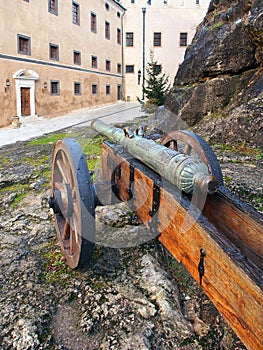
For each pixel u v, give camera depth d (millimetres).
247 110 5223
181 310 1895
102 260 2318
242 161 4445
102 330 1711
